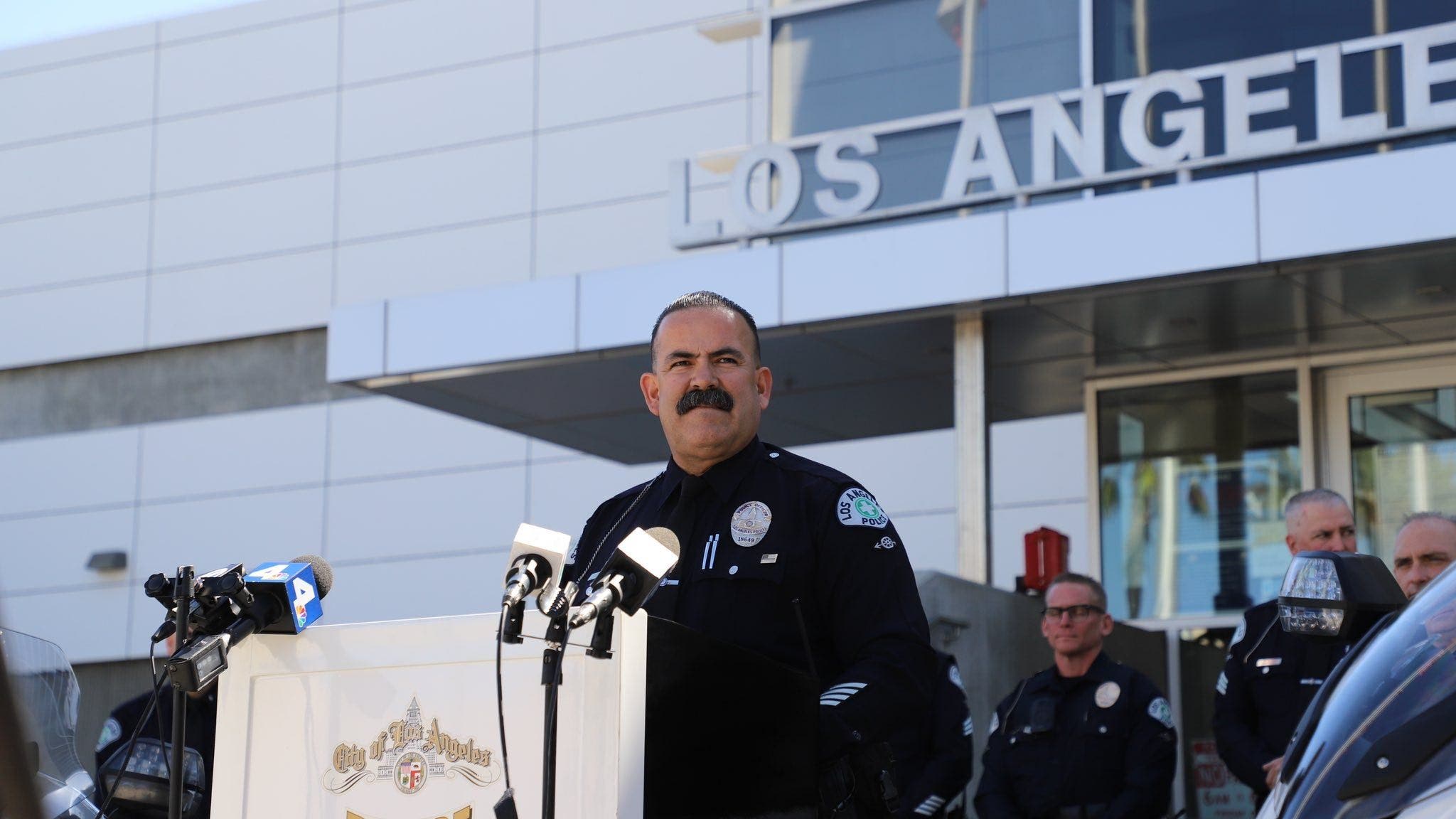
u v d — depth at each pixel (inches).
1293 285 290.0
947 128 315.6
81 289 725.3
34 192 741.9
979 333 307.1
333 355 354.9
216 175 709.9
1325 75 279.3
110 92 737.6
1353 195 270.2
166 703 165.2
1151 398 354.6
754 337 134.0
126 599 691.4
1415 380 332.8
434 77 674.8
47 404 724.7
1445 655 98.7
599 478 623.2
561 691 96.6
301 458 674.2
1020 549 549.0
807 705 109.5
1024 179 306.8
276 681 104.6
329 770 102.3
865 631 123.3
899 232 304.5
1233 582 342.6
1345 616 112.1
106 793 160.6
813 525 126.0
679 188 333.4
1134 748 237.9
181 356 705.6
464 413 379.2
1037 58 318.3
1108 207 288.7
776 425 390.0
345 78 692.7
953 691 244.7
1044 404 378.3
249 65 712.4
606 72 643.5
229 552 679.7
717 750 101.7
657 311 323.3
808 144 324.5
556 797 95.3
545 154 648.4
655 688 98.3
